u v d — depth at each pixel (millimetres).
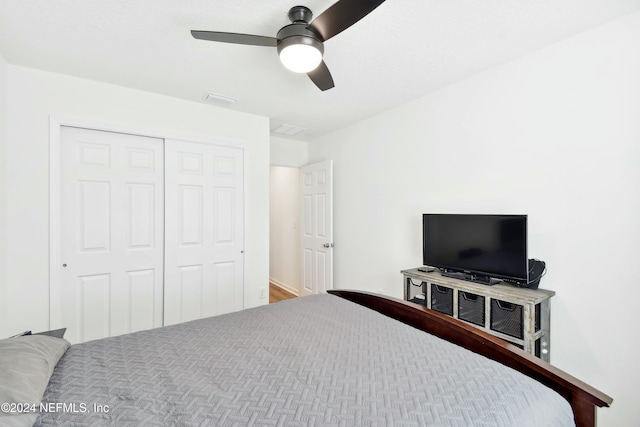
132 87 2525
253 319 1584
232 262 3121
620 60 1630
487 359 1142
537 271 1898
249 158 3189
